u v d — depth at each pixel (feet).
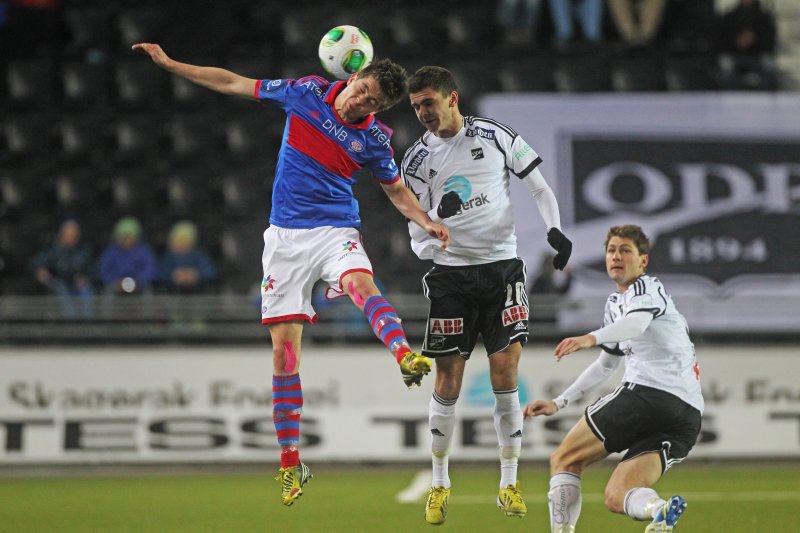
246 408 148.25
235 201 181.78
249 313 152.15
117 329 152.05
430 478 134.72
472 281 77.30
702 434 147.74
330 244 70.85
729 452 147.54
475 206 76.74
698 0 200.13
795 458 148.05
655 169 165.58
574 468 68.85
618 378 149.59
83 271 156.87
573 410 148.15
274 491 121.90
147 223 180.14
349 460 147.33
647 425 67.26
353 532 89.51
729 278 161.99
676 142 167.02
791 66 197.47
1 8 198.90
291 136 71.82
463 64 188.96
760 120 168.55
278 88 72.23
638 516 62.23
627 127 167.22
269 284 72.02
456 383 78.64
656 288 67.82
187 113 191.31
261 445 147.43
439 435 79.15
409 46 193.88
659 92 185.98
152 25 197.36
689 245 162.71
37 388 147.54
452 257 77.51
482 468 146.00
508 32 195.31
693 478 130.82
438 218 75.87
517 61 188.03
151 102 192.13
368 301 67.46
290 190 71.56
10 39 198.70
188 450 147.33
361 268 69.31
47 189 184.96
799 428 148.46
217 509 105.91
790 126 168.55
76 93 193.06
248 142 187.42
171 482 132.67
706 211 164.04
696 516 96.63
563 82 186.39
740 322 157.28
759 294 161.58
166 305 150.20
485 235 76.95
